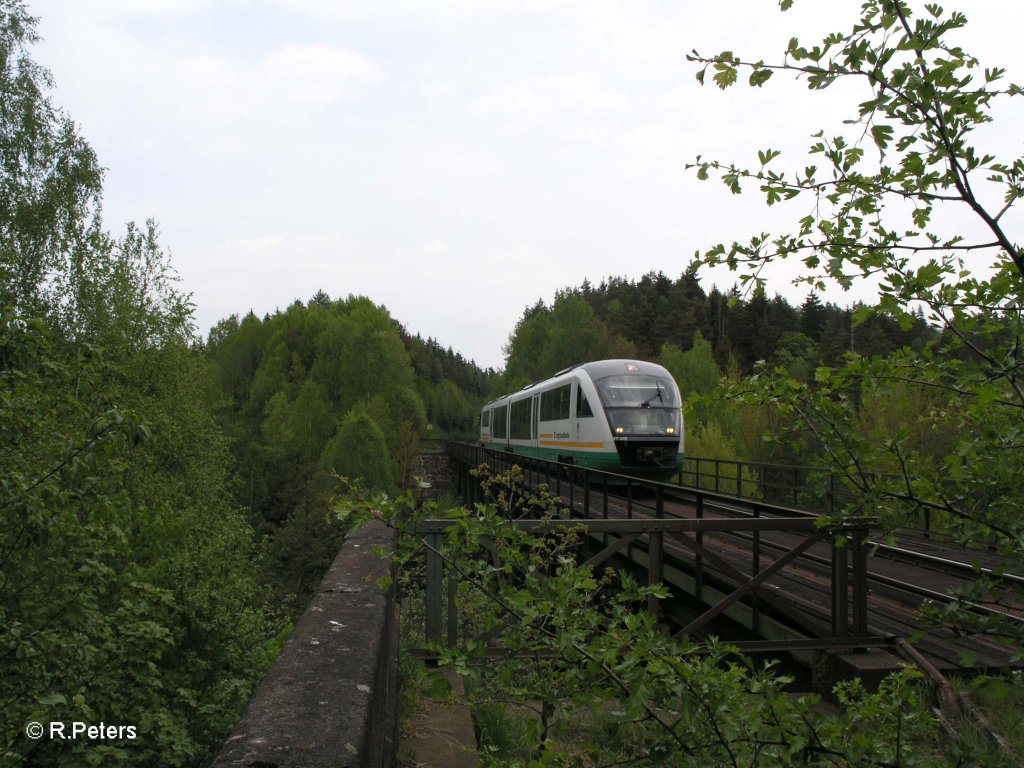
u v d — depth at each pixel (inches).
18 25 888.3
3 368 159.6
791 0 76.7
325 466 1715.1
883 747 75.8
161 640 200.1
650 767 76.5
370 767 84.0
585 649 83.0
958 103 71.1
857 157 82.7
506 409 1106.1
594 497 627.2
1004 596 81.6
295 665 100.1
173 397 840.9
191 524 475.5
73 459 158.7
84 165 923.4
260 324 3971.5
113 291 850.8
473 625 183.5
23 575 163.3
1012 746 130.6
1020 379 79.3
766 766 75.8
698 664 80.5
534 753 96.3
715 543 379.2
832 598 209.0
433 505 100.3
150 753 188.4
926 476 90.4
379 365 2684.5
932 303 84.4
